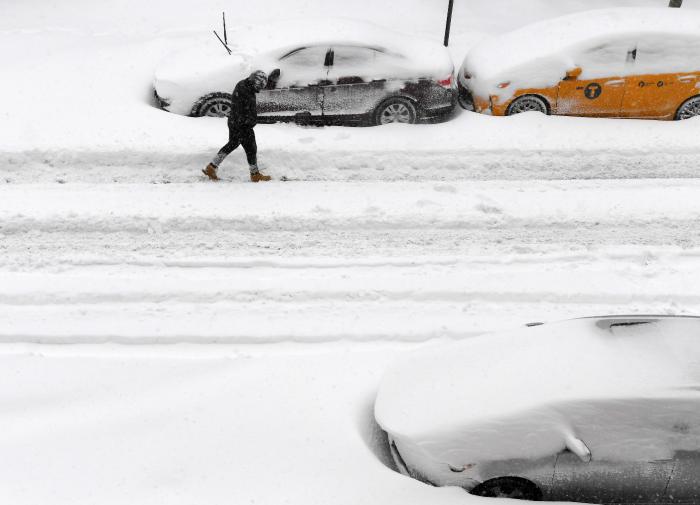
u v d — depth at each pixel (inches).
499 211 348.5
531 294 291.7
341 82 403.2
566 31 428.5
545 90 415.8
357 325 273.3
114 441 204.1
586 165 386.0
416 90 408.5
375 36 414.9
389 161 382.6
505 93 417.7
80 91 430.6
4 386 230.2
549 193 363.6
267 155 379.6
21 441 204.2
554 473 183.2
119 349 259.6
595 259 315.6
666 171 382.9
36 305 280.4
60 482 187.9
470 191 365.1
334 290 291.1
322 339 266.1
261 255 313.6
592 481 184.1
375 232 334.0
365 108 410.0
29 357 246.8
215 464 195.0
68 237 322.0
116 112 406.3
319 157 380.8
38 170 368.5
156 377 237.0
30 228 327.3
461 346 218.8
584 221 342.3
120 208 340.5
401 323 275.1
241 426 211.2
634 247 323.3
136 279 294.4
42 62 470.9
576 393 185.2
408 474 192.7
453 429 185.6
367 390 232.5
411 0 617.9
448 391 199.8
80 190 355.3
